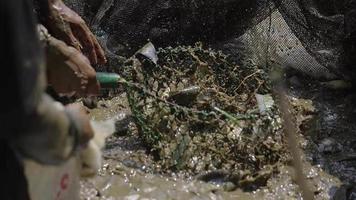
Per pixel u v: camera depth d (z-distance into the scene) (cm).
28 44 203
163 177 409
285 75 518
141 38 524
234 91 475
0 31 196
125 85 431
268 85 457
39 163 228
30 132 206
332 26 493
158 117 421
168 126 421
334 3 497
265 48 520
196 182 404
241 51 532
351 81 499
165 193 395
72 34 403
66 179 263
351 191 406
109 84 405
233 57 523
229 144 418
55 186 259
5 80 198
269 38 530
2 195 238
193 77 470
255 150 415
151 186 400
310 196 286
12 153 236
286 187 403
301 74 529
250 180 402
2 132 204
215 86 470
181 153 414
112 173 410
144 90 418
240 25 532
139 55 464
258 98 436
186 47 493
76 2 534
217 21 525
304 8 496
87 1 538
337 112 485
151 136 425
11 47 197
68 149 224
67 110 228
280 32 538
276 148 418
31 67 201
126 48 524
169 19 524
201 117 418
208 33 535
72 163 261
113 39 523
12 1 198
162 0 514
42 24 397
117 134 451
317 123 465
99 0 535
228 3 514
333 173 420
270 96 438
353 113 483
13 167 237
